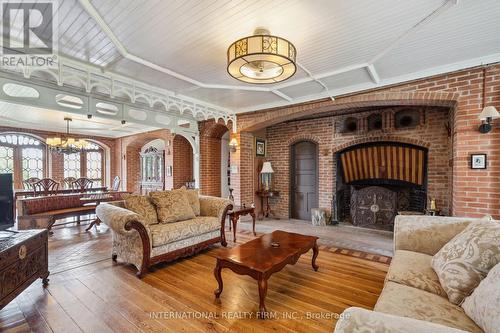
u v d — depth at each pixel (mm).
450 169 3875
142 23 2201
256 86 3863
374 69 3246
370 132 4887
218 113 5125
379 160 4945
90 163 8805
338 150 5305
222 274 2752
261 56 2168
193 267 2955
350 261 3127
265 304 2131
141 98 4176
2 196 2270
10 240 2080
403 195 4801
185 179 7348
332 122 5379
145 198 3352
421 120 4371
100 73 3193
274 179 6293
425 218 2229
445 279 1445
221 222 3750
